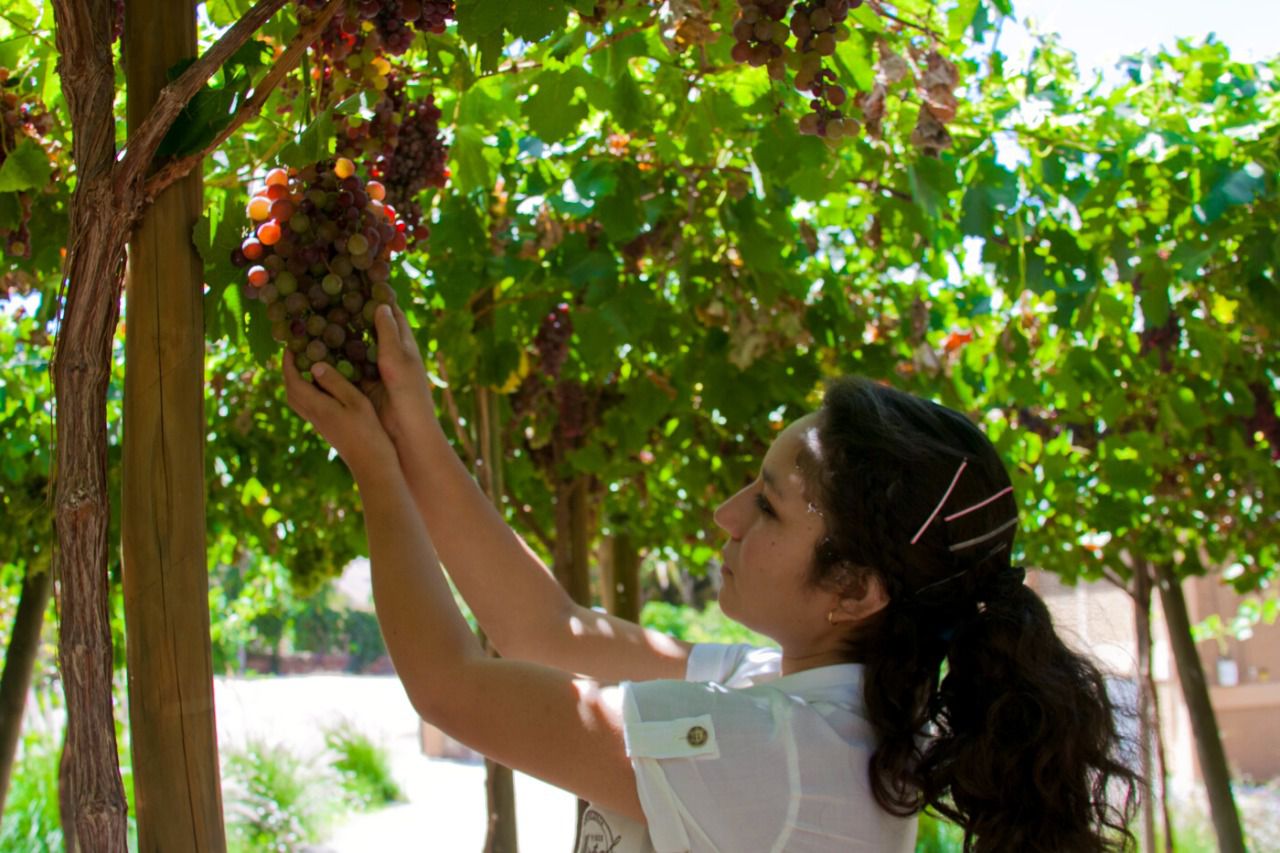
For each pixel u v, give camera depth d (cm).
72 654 122
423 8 155
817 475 137
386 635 128
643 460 487
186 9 133
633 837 132
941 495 133
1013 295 316
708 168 306
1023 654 128
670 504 572
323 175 136
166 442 126
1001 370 426
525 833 866
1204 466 529
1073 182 305
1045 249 323
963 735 126
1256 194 288
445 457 153
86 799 121
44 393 393
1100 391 402
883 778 128
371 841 827
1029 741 123
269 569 788
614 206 289
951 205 333
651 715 125
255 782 790
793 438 143
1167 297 337
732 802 122
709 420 444
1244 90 322
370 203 139
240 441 420
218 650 941
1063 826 123
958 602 135
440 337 308
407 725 1364
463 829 866
